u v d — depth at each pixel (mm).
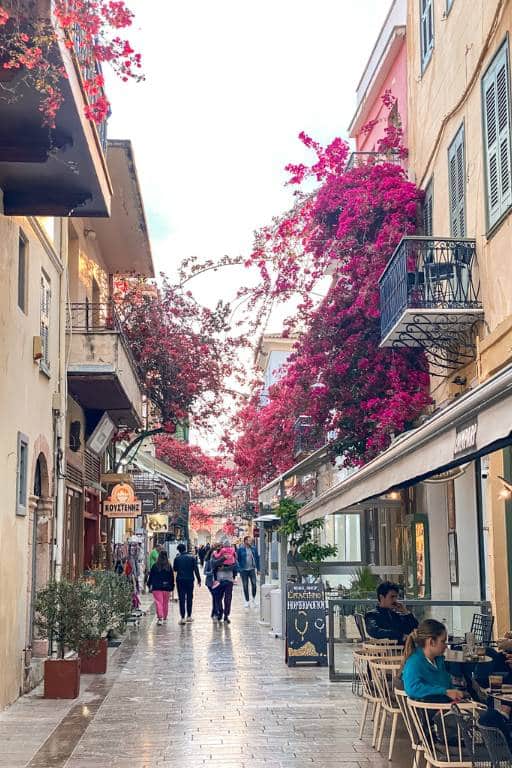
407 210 15383
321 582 14789
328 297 16078
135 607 23031
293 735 9383
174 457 39125
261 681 12844
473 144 12375
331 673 12859
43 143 9828
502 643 8875
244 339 22609
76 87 9273
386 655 9602
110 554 23312
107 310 20469
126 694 11828
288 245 16891
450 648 9680
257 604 27984
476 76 12156
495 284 11445
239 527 71562
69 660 11625
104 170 11414
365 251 15805
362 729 9289
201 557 47250
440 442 5746
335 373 15703
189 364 22234
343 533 25047
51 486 13984
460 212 13078
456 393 13484
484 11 11727
